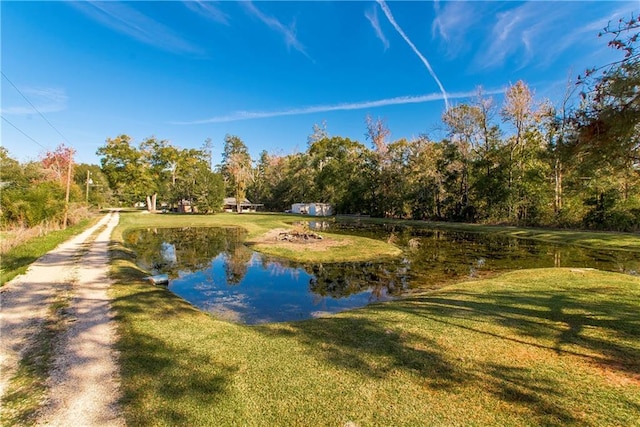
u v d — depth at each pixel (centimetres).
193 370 353
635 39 318
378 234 2192
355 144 4750
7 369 356
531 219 2492
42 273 809
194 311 584
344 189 4341
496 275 995
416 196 3478
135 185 4284
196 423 268
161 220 2959
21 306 566
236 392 311
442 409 283
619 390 311
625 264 1151
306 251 1405
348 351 400
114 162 4197
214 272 1054
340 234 2116
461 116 3023
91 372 348
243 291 843
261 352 400
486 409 283
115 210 4759
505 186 2678
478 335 446
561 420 268
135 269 916
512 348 405
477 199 3003
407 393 308
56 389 317
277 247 1495
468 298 643
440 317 523
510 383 324
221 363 370
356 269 1109
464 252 1452
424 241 1838
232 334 463
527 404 290
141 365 364
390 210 3859
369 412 280
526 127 2597
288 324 512
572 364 363
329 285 906
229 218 3391
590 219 2127
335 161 4544
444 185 3281
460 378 334
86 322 495
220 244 1634
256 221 3000
